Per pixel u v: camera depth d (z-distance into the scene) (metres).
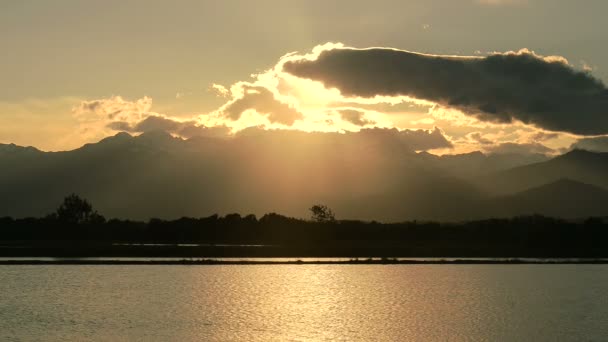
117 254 194.75
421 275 147.25
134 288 116.62
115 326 81.44
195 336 76.44
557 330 82.69
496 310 98.81
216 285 123.25
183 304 100.19
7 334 75.75
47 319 85.44
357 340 75.75
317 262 173.38
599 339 77.38
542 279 142.50
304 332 80.00
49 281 124.44
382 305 102.50
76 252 197.38
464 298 111.19
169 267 156.75
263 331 80.19
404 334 79.56
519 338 77.81
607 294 118.25
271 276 140.25
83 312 91.31
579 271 163.38
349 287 123.56
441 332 80.88
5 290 111.06
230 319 88.25
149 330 79.44
